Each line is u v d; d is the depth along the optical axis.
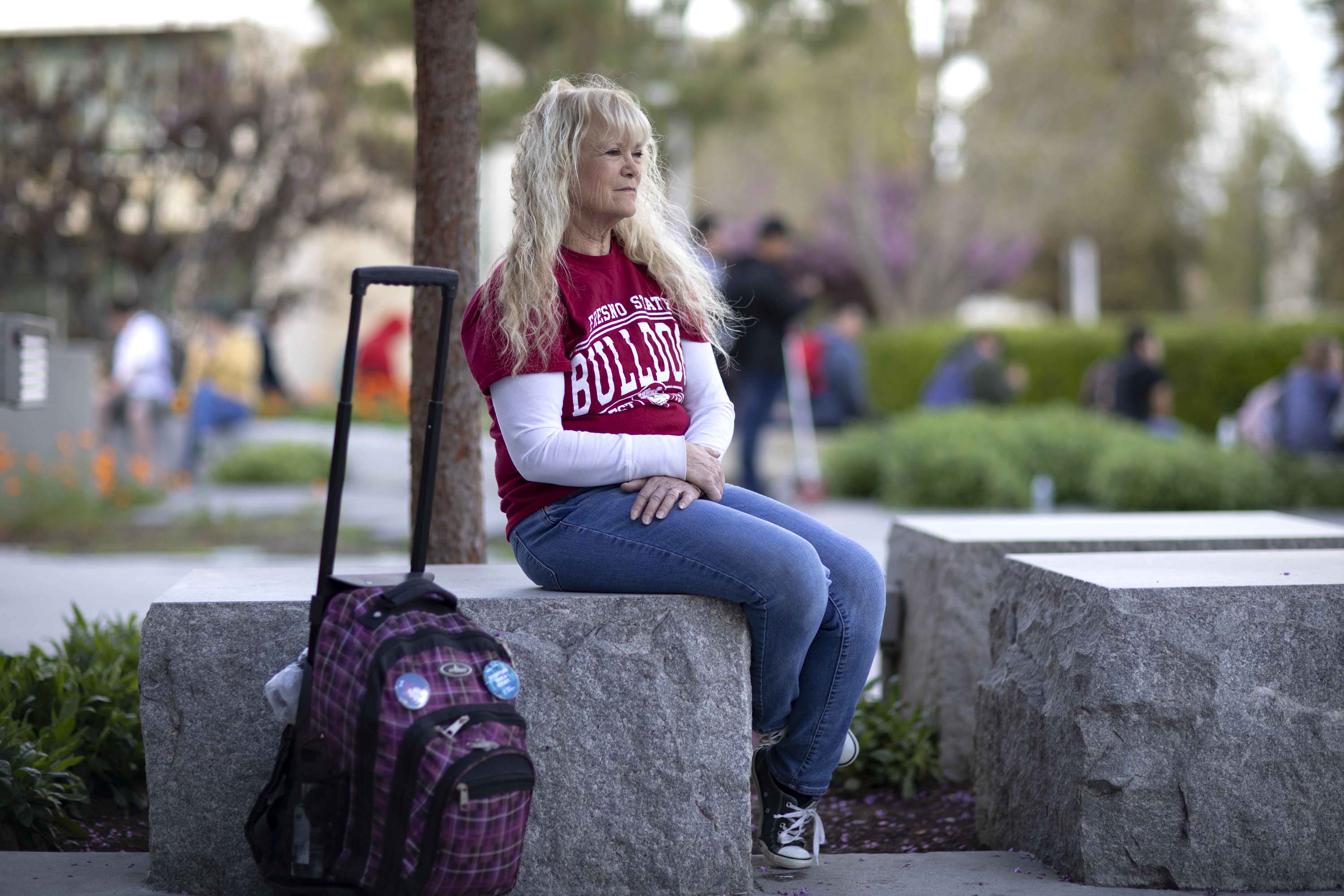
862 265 50.38
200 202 25.64
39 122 23.88
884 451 20.64
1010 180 45.41
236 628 5.07
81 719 6.46
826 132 43.66
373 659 4.25
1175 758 5.18
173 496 21.11
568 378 5.15
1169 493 19.06
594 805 5.09
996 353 25.84
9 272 26.67
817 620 5.08
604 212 5.18
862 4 29.83
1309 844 5.17
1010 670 5.90
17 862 5.40
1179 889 5.18
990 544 7.01
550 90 5.28
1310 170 42.59
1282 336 29.64
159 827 5.07
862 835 6.36
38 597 11.76
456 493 6.90
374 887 4.21
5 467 17.00
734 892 5.14
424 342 6.89
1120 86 45.41
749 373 17.41
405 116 27.38
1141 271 56.28
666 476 5.09
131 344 21.28
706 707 5.11
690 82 27.77
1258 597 5.21
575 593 5.21
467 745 4.15
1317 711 5.18
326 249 37.47
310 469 23.38
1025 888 5.21
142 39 26.36
